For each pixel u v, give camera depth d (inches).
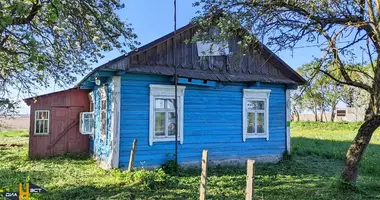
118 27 274.8
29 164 437.4
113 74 370.9
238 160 454.0
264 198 269.7
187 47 436.5
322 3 246.5
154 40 400.5
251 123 476.1
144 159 387.2
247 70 484.7
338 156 541.3
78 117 542.3
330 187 299.4
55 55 290.8
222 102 449.7
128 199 254.2
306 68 283.6
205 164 214.4
